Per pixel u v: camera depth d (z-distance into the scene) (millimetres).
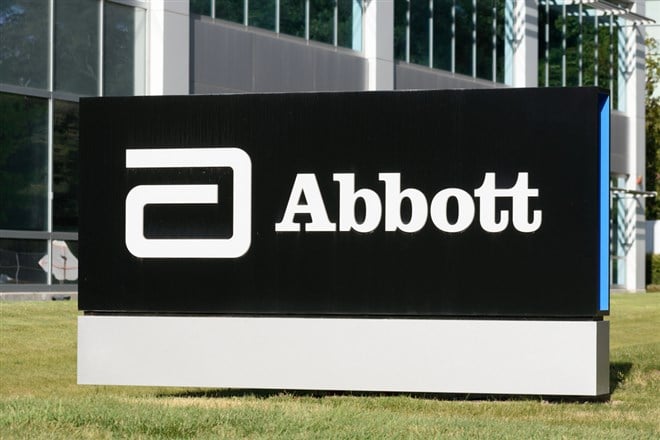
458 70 73938
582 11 85250
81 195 25625
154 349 25391
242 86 58531
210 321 25250
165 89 53719
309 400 25297
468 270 24562
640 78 91000
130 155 25547
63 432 18766
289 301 25016
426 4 71250
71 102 50562
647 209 118750
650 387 28516
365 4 66625
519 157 24516
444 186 24688
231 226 25188
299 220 25031
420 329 24656
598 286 24281
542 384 24328
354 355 24828
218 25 57250
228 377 25188
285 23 61375
